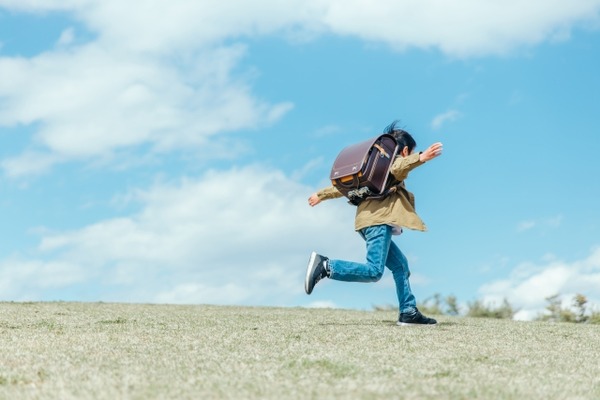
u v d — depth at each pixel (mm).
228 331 4582
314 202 5484
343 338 4258
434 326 5297
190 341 4020
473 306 9539
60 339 4020
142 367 3049
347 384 2682
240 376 2848
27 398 2432
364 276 4918
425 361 3373
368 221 5035
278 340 4113
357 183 4969
